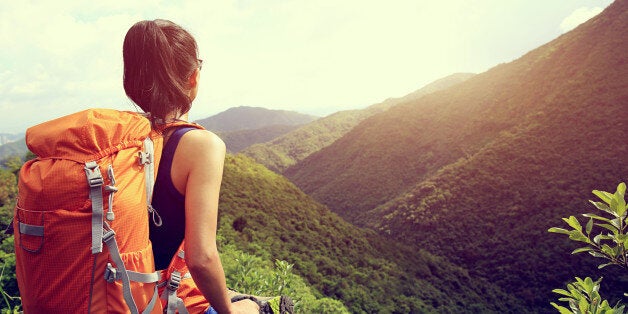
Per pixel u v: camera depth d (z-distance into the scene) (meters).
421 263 84.31
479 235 111.56
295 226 78.75
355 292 57.12
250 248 57.44
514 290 90.50
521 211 110.25
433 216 121.19
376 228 131.25
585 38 153.00
